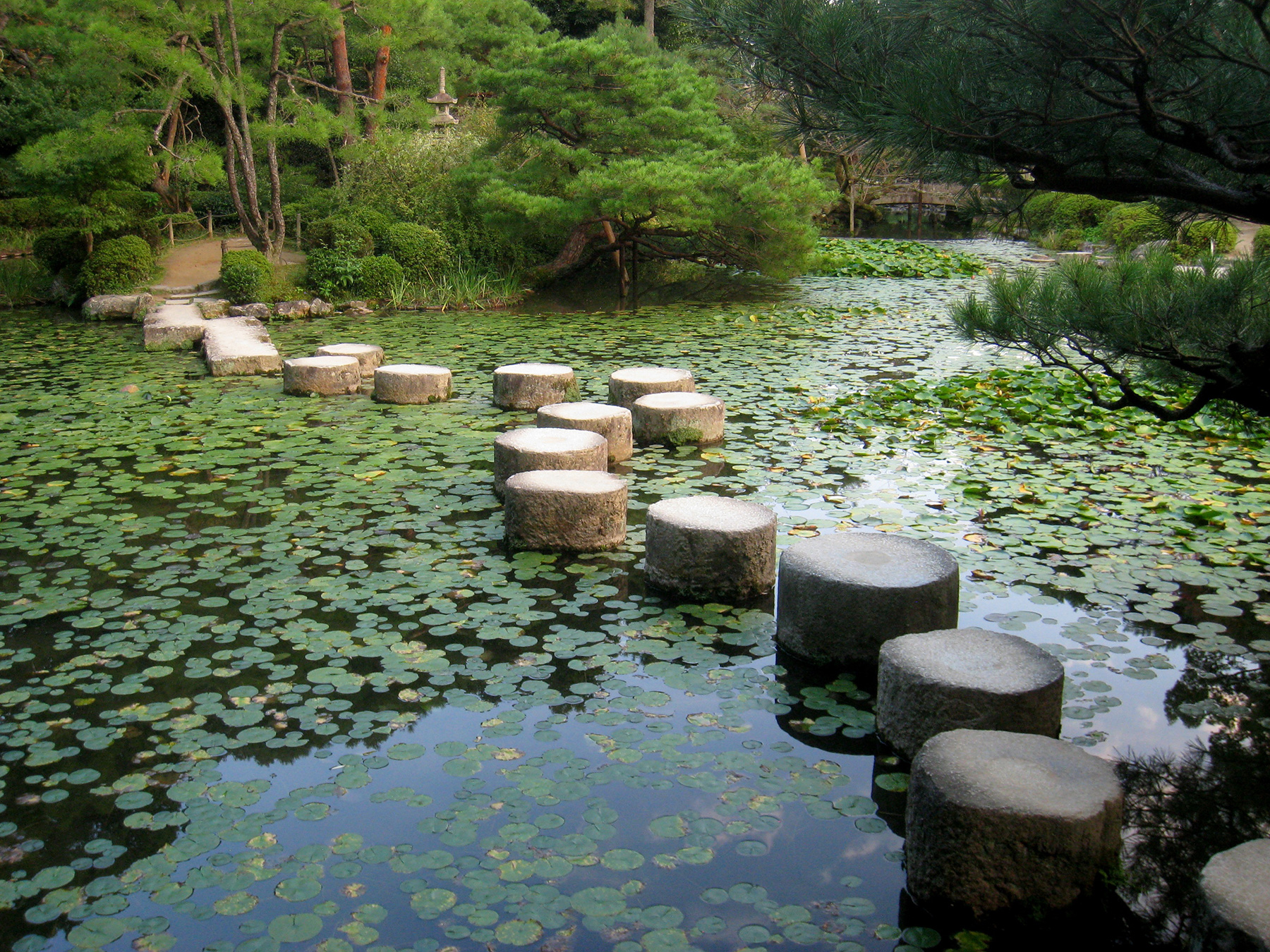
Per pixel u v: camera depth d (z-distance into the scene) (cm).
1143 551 540
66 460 728
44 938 263
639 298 1695
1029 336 436
